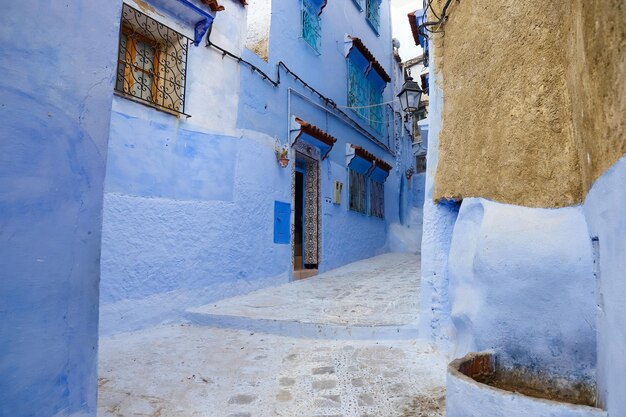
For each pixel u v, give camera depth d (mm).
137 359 3812
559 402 1772
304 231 9055
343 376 3373
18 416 1384
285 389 3150
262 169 7160
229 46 6574
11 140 1413
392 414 2693
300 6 8898
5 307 1362
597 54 1647
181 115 5656
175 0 5344
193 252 5668
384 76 12969
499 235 2613
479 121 3195
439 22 4031
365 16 12789
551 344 2295
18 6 1460
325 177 9406
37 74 1521
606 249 1673
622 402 1499
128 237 4852
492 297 2586
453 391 2135
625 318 1459
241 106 6738
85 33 1748
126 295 4777
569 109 2332
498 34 2998
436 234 4055
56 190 1577
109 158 4723
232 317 5031
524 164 2609
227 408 2838
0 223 1361
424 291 4152
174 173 5492
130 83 5227
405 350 3924
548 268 2312
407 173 16562
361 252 11195
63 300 1590
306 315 5016
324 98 9508
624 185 1425
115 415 2691
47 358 1508
